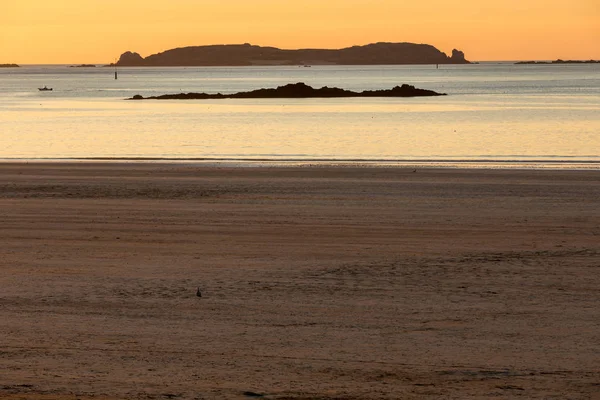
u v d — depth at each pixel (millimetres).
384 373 17031
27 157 67938
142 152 72250
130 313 21969
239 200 43625
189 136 89625
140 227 36188
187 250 31141
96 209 41062
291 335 19859
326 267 27906
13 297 23734
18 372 17016
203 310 22297
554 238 33219
